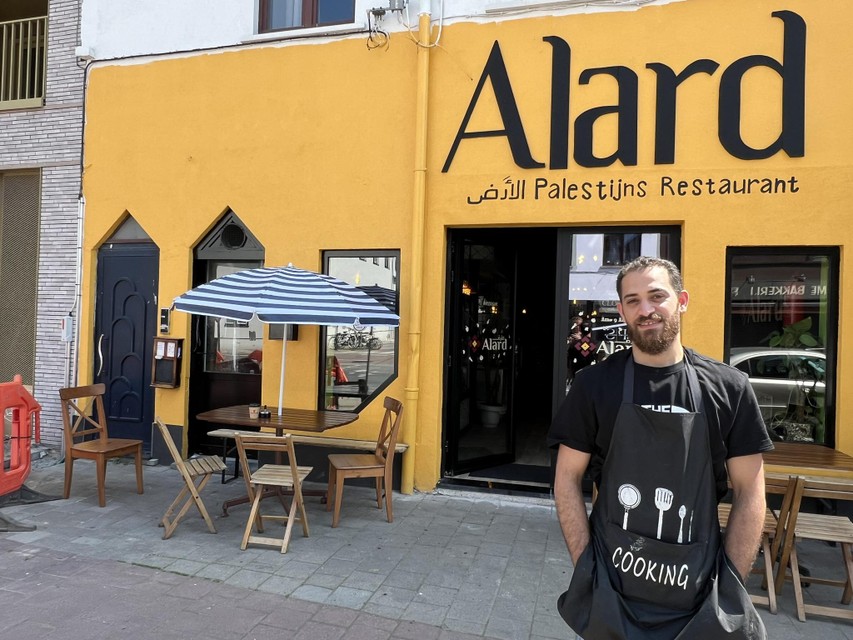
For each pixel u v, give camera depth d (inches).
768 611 126.7
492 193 197.5
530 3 191.9
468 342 224.2
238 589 129.9
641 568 68.4
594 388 74.9
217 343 242.7
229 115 225.8
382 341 210.5
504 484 206.7
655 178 183.9
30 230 261.1
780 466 148.8
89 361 246.4
